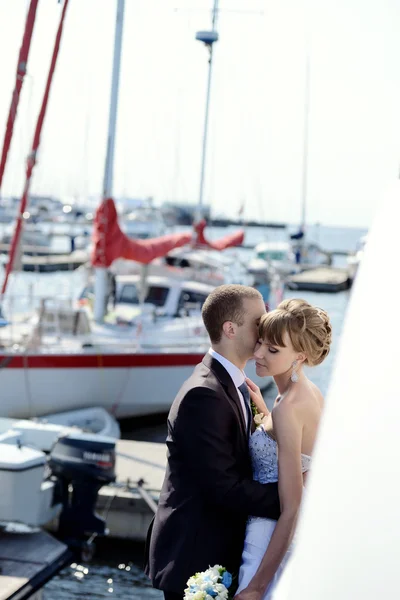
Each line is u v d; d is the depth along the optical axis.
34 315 11.20
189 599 2.09
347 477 0.66
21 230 9.30
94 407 10.11
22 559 4.46
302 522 0.70
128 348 10.29
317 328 2.09
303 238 35.62
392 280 0.73
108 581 6.11
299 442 2.09
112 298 11.72
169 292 11.92
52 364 9.76
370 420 0.67
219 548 2.21
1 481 5.54
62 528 6.26
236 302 2.21
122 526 6.59
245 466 2.25
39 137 8.83
